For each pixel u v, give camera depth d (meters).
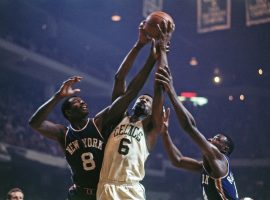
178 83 31.19
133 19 26.34
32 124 4.91
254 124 28.64
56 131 5.05
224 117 29.28
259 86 29.92
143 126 4.86
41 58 23.70
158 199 26.42
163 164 27.16
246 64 30.22
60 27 26.61
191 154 27.06
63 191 22.69
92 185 4.87
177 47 30.12
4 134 20.11
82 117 5.00
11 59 22.97
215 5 17.52
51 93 25.83
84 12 26.16
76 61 26.41
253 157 26.59
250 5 16.69
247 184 26.05
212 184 5.16
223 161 5.10
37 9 24.58
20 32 25.11
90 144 4.89
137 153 4.75
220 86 30.59
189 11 25.94
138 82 4.84
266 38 27.97
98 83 26.95
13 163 20.17
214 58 30.66
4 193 20.03
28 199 21.05
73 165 4.95
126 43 28.56
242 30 27.58
